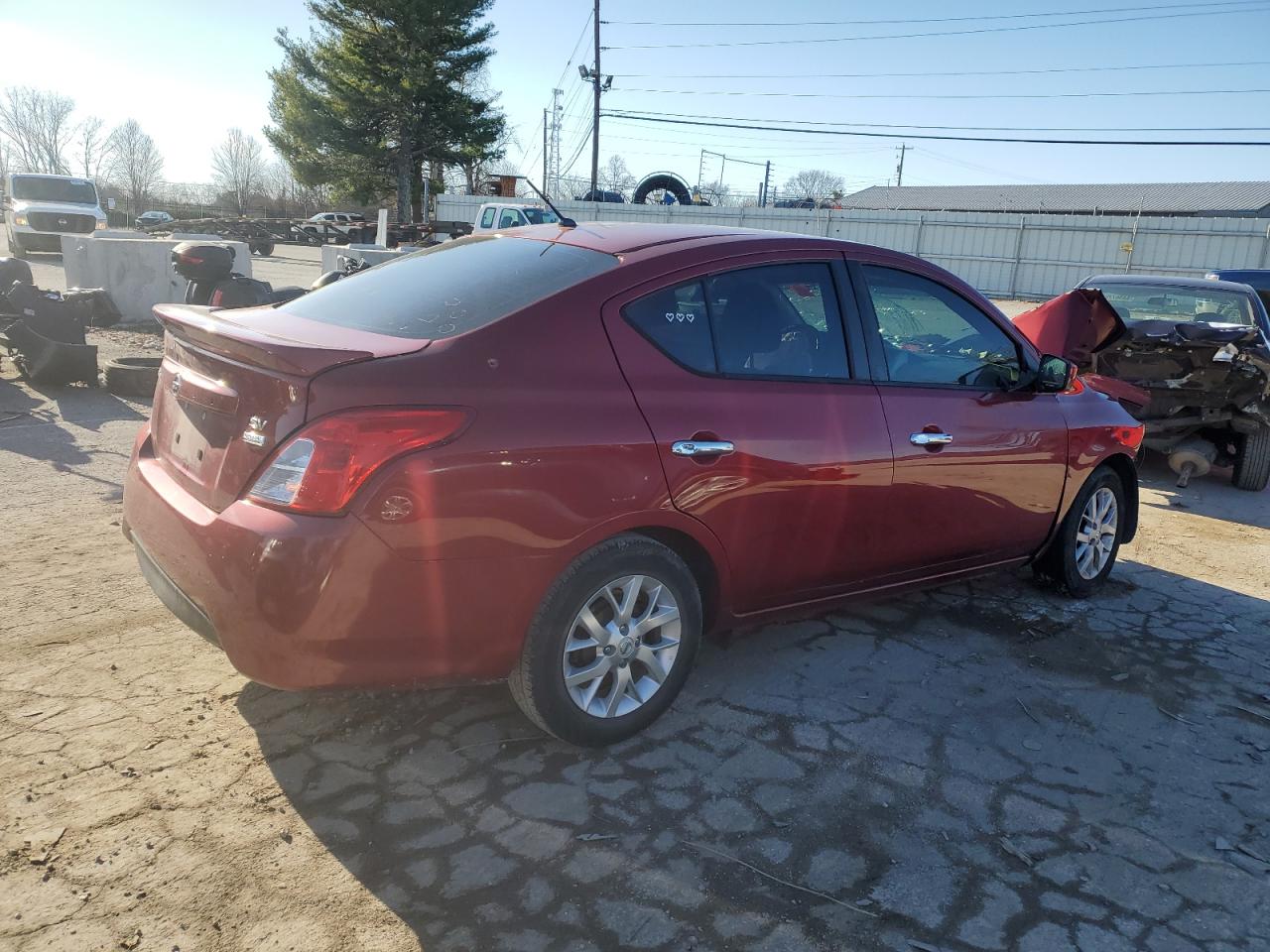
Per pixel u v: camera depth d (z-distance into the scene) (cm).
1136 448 477
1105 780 306
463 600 260
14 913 220
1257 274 1201
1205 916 244
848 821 276
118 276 1237
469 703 329
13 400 745
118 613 380
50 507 502
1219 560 561
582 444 273
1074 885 254
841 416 340
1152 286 877
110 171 8125
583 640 291
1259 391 715
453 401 255
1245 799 300
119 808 261
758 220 3722
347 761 290
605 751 305
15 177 2494
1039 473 419
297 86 4238
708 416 303
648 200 3928
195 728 302
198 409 279
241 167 8012
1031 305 3206
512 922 229
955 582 429
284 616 241
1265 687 382
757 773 298
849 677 368
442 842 256
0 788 265
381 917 228
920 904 243
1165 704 362
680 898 240
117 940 215
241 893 232
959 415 381
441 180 4988
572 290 292
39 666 334
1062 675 382
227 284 828
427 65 4225
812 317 346
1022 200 6181
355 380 246
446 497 251
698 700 343
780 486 322
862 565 365
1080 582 469
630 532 294
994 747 323
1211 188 5738
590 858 253
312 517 241
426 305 301
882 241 3662
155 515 280
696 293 315
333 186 4562
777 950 224
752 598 338
